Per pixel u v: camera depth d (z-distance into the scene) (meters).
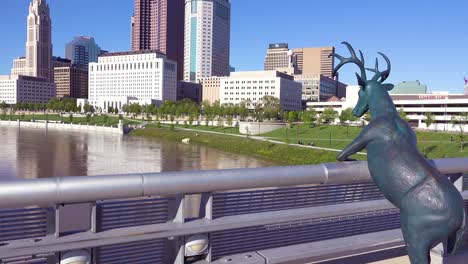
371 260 5.99
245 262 5.21
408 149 4.60
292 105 178.00
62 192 4.07
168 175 4.59
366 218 6.63
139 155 63.66
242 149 72.44
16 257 4.24
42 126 129.50
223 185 4.83
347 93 122.62
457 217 4.21
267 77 165.00
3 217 4.20
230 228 5.03
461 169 6.43
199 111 132.00
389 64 5.08
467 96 102.69
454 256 6.06
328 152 57.81
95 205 4.45
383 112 4.89
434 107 102.25
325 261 5.80
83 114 172.50
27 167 47.53
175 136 94.44
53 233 4.38
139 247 4.89
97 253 4.66
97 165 51.41
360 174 5.69
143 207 4.85
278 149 66.19
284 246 5.80
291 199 5.82
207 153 68.88
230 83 172.00
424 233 4.28
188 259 5.11
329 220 6.25
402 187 4.45
